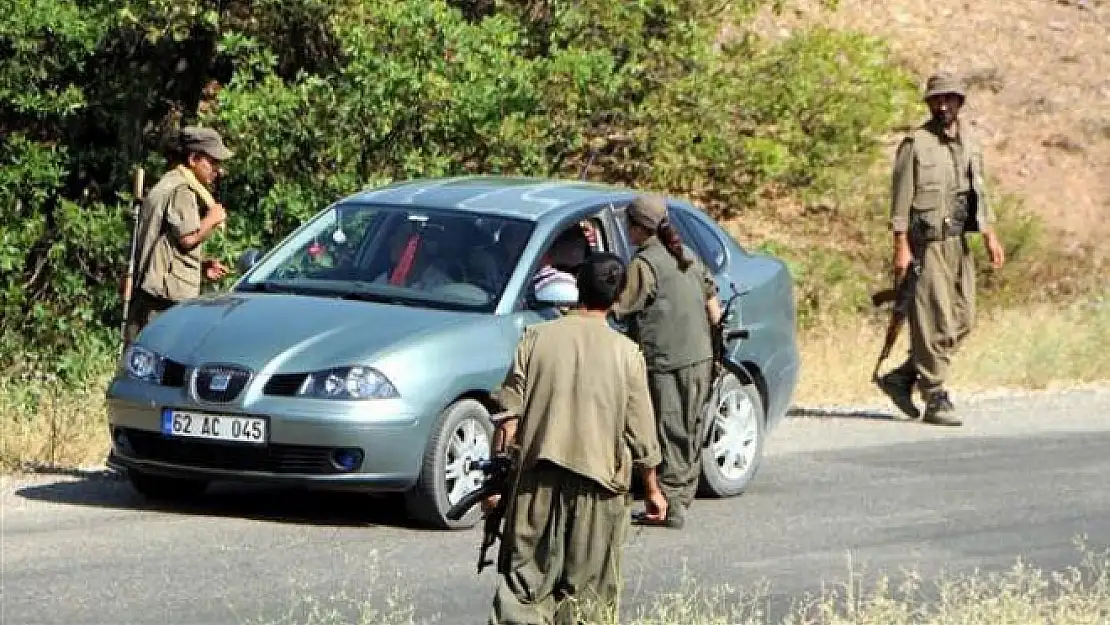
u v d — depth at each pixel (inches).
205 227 1152.2
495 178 1213.7
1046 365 1753.2
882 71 2078.0
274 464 999.6
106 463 1058.7
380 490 1003.3
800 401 1599.4
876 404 1593.3
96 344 1688.0
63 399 1350.9
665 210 1048.2
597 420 712.4
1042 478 1253.7
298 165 1701.5
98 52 1754.4
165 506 1070.4
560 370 715.4
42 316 1684.3
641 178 1994.3
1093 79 2925.7
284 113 1662.2
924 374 1475.1
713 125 1968.5
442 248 1099.3
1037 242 2338.8
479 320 1051.9
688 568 956.0
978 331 1895.9
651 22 1948.8
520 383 718.5
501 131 1733.5
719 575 941.2
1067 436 1444.4
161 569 916.0
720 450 1149.7
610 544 716.0
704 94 1947.6
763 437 1184.8
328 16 1695.4
